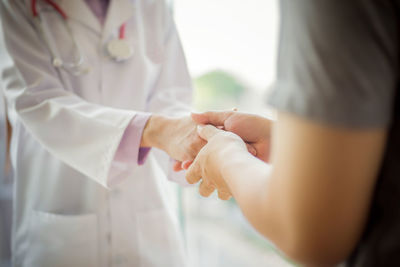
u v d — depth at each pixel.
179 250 0.98
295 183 0.45
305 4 0.44
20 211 0.94
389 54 0.43
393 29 0.44
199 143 0.82
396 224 0.46
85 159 0.84
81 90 0.94
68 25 0.93
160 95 1.00
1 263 1.08
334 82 0.42
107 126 0.83
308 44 0.44
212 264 1.58
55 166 0.92
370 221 0.50
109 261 0.92
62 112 0.84
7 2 0.88
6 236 1.09
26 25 0.89
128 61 0.97
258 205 0.53
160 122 0.84
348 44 0.41
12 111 0.93
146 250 0.94
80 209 0.92
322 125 0.42
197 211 1.81
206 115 0.85
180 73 1.04
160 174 1.00
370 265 0.48
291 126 0.46
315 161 0.43
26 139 0.93
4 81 0.87
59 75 0.92
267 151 0.84
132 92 0.97
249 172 0.58
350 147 0.42
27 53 0.88
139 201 0.95
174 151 0.84
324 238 0.45
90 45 0.94
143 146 0.86
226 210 1.84
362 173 0.43
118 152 0.84
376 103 0.42
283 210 0.48
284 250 0.51
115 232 0.92
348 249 0.48
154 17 1.02
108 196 0.93
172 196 1.04
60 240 0.90
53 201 0.91
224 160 0.62
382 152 0.46
